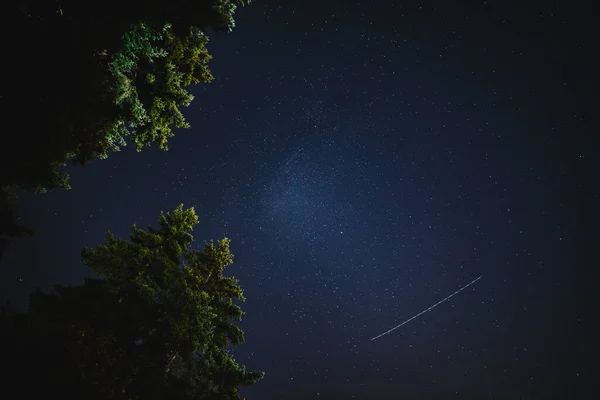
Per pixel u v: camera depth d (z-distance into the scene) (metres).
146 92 9.02
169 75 9.03
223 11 8.11
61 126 6.68
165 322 8.67
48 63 6.32
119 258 9.50
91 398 6.43
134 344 8.63
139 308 8.62
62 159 7.34
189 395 8.91
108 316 8.47
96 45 6.75
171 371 9.24
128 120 7.92
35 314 8.34
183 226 10.43
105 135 8.53
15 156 6.43
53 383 6.09
